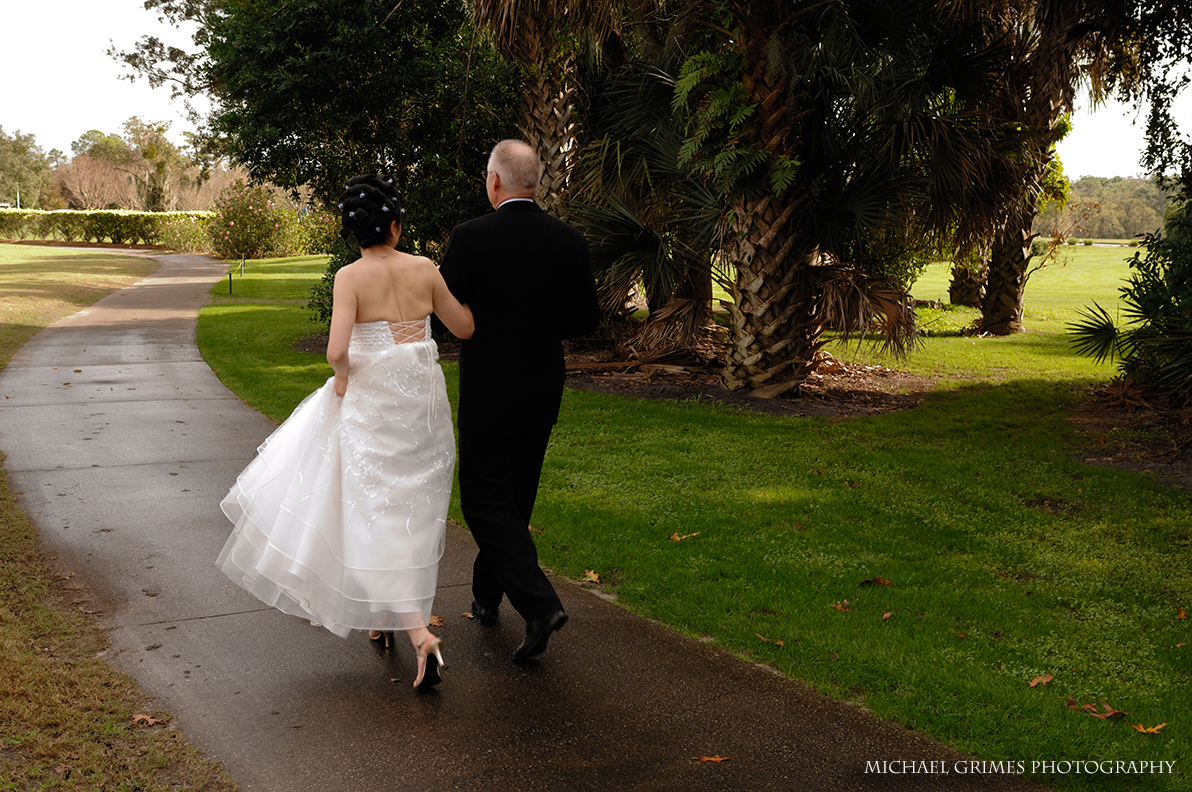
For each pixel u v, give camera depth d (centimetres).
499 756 259
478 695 296
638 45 1098
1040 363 1161
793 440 700
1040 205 1421
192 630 343
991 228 943
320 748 261
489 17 967
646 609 372
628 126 971
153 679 302
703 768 255
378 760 255
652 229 1002
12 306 1614
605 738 270
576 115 1106
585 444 680
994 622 361
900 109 845
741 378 914
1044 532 484
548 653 330
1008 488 570
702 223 942
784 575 409
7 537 440
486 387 300
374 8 1078
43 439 666
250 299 1967
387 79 1077
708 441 691
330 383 294
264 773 247
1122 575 420
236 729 271
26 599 363
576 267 309
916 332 897
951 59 855
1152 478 597
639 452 651
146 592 379
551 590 304
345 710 284
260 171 1178
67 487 539
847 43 824
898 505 530
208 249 4234
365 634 346
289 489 292
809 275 889
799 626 352
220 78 1166
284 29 1069
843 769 255
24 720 267
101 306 1762
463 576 414
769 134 809
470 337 303
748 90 798
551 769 253
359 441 286
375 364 287
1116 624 362
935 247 1007
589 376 1017
